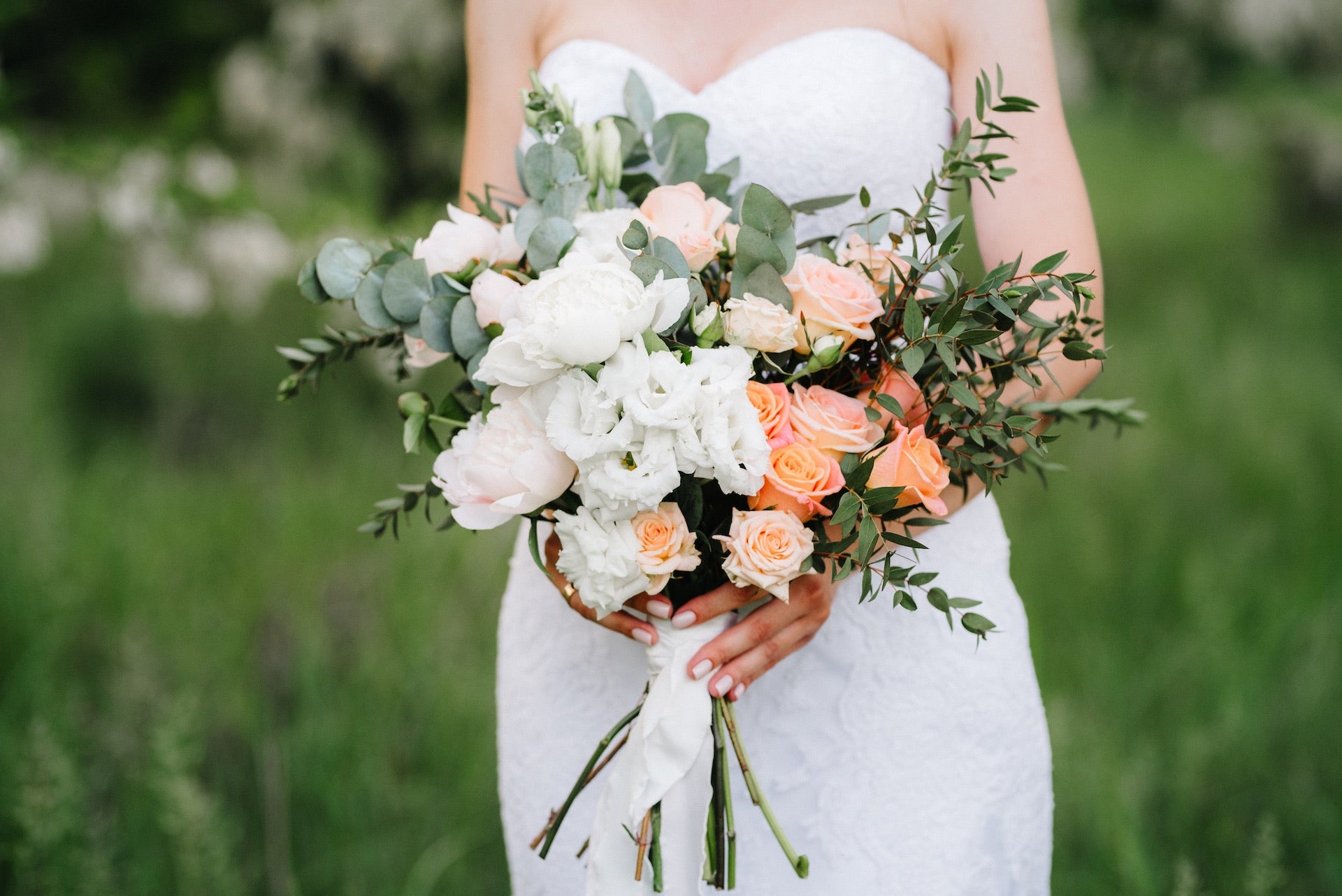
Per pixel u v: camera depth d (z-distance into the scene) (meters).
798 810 1.71
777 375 1.43
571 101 1.76
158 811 2.68
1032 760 1.77
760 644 1.46
